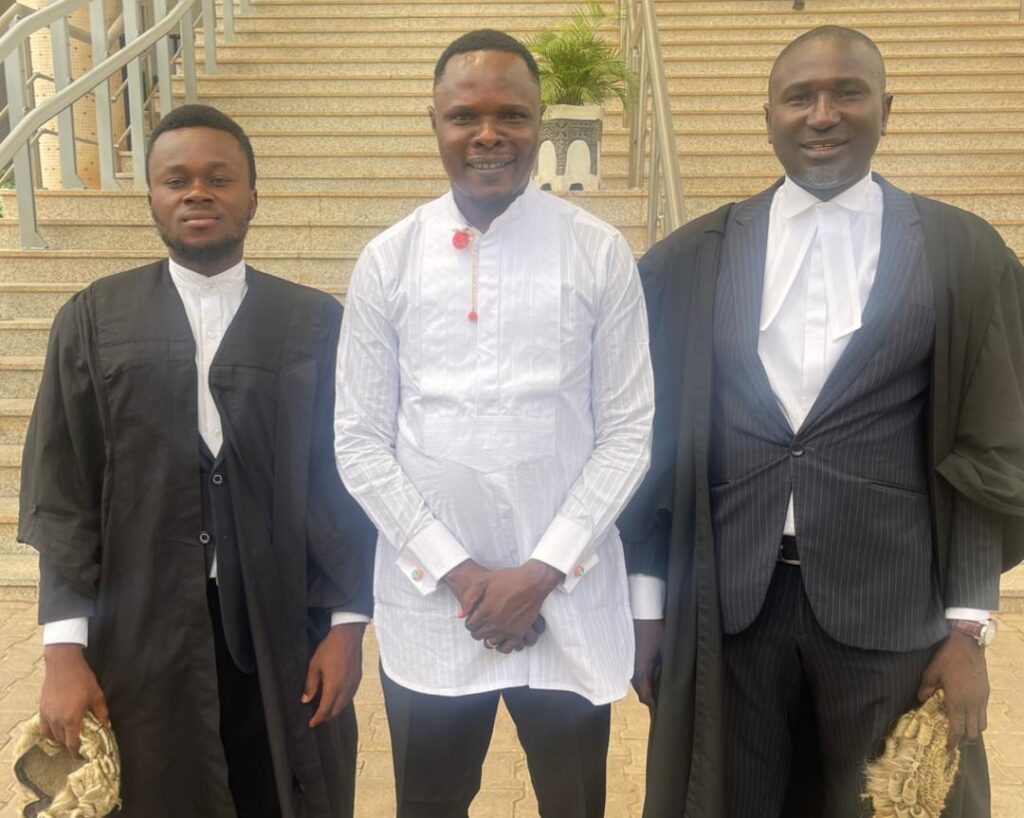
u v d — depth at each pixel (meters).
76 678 1.63
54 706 1.61
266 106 6.46
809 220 1.62
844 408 1.57
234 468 1.68
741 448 1.63
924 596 1.61
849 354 1.56
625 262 1.64
